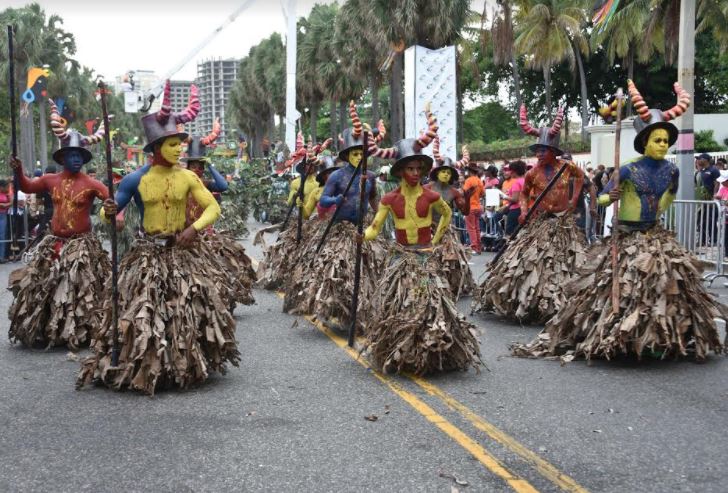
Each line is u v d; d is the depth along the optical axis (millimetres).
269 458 4695
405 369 6816
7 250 16109
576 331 7234
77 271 7832
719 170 15992
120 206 6312
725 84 39844
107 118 6145
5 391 6250
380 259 8711
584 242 9203
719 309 7090
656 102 46062
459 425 5301
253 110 72312
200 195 6527
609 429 5184
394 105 29000
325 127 70688
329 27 42938
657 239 7117
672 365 6938
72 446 4926
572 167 9086
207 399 5969
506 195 15711
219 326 6445
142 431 5211
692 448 4809
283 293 11562
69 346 7680
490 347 7867
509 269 9031
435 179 10758
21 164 7887
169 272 6344
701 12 28250
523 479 4355
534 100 53156
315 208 11078
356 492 4199
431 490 4219
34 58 51188
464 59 40188
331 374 6746
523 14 40875
